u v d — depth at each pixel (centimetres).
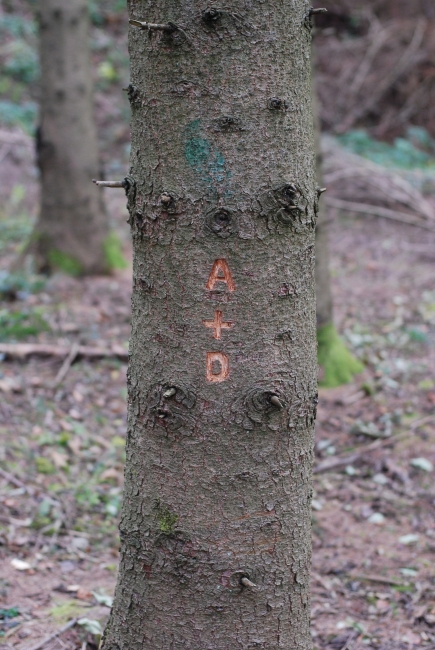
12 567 339
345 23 1545
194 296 193
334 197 1062
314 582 358
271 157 190
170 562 204
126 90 202
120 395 533
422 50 1420
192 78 185
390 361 628
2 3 1420
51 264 725
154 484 204
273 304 196
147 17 188
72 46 692
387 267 873
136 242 203
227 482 199
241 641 206
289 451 204
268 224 192
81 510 398
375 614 333
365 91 1386
